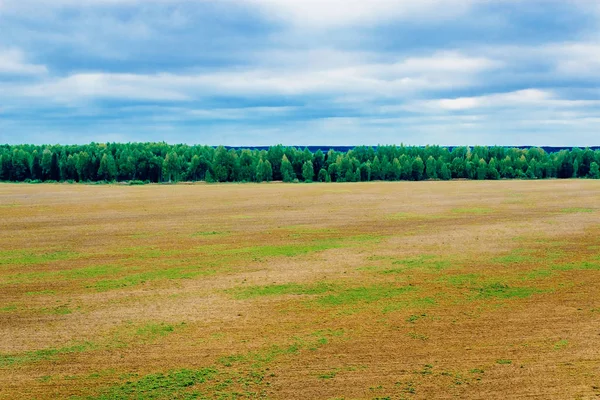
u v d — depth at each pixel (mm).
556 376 11531
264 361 12453
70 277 20625
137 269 21969
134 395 10812
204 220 37062
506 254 24312
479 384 11195
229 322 15180
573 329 14391
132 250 26094
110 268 22172
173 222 36062
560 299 17203
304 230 32219
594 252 24547
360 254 24656
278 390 10969
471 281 19516
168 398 10672
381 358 12570
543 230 31297
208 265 22641
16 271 21656
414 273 20797
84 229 32969
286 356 12734
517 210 42125
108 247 26906
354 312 16031
